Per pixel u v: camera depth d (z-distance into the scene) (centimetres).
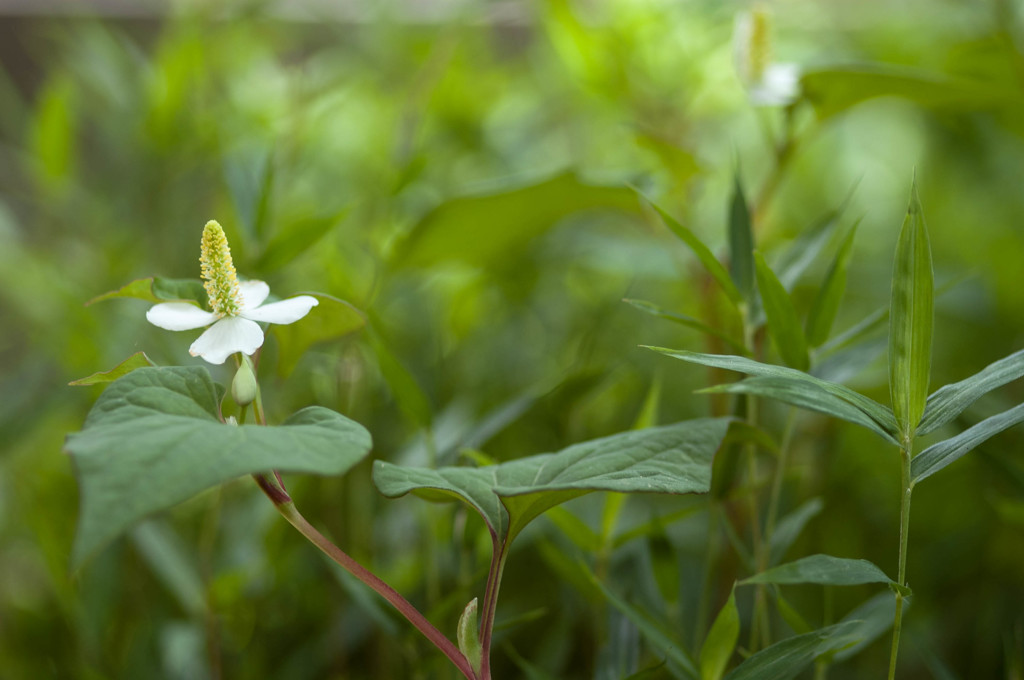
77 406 76
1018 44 81
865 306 85
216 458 39
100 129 91
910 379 42
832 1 107
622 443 44
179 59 77
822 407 43
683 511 51
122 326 71
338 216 55
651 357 84
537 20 94
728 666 54
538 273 82
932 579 66
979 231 94
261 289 45
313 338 47
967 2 91
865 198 108
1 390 77
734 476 50
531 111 104
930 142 98
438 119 93
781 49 99
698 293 63
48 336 77
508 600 67
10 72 105
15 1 105
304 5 102
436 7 107
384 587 43
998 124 82
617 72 81
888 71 57
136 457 39
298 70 92
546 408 60
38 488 73
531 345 90
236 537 64
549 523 58
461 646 43
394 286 77
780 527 51
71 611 61
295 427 40
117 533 38
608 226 89
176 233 82
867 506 73
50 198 84
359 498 68
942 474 72
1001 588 67
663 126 87
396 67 97
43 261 80
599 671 50
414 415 52
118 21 103
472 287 79
